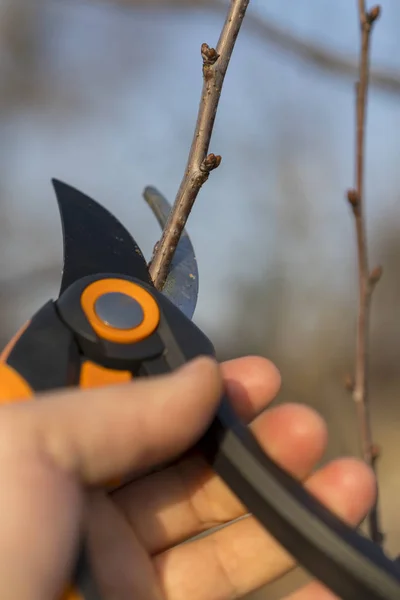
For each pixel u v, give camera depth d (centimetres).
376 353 130
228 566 29
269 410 30
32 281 97
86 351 26
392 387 121
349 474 29
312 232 121
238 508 30
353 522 28
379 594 22
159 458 25
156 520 30
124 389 24
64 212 29
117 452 24
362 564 22
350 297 116
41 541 23
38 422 24
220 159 28
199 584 29
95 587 24
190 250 31
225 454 24
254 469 24
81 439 24
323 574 23
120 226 29
